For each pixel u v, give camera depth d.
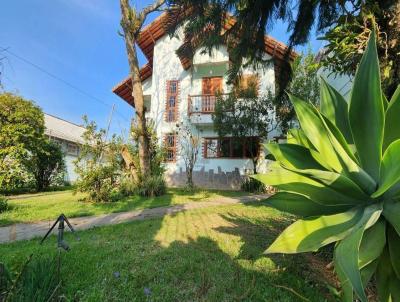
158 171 11.45
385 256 1.49
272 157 2.37
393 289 1.43
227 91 14.30
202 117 14.45
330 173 1.58
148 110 17.97
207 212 6.25
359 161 1.78
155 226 4.78
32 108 12.33
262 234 4.19
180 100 15.41
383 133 1.63
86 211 6.59
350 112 1.80
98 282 2.45
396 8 2.73
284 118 10.66
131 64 10.65
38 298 1.84
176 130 15.00
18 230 4.83
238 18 5.82
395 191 1.53
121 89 16.80
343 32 2.93
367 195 1.61
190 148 14.59
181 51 7.22
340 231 1.51
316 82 11.54
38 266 2.16
